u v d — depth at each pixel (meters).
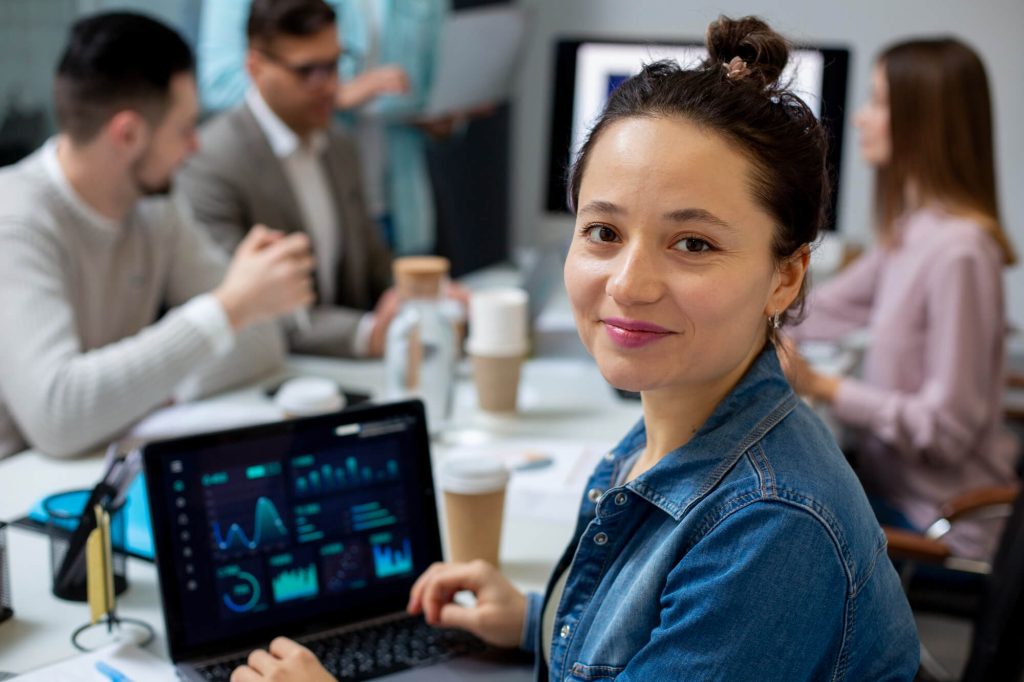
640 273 0.77
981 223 2.11
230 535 1.08
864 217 3.55
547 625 0.99
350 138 2.75
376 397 1.88
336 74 2.48
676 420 0.87
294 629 1.10
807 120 0.81
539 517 1.43
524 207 3.81
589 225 0.80
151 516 1.04
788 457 0.79
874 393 2.11
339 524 1.13
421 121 3.00
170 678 1.03
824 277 2.88
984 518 1.96
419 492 1.18
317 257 2.60
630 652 0.82
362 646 1.08
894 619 0.84
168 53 1.82
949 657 1.94
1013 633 1.35
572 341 2.22
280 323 2.23
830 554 0.75
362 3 2.99
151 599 1.21
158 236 2.04
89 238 1.86
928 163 2.15
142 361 1.67
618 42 2.54
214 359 1.92
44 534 1.36
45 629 1.14
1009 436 2.28
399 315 1.73
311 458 1.13
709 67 0.82
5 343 1.67
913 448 2.09
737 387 0.84
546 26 3.68
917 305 2.12
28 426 1.65
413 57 3.15
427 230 3.34
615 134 0.79
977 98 2.13
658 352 0.78
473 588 1.10
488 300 1.82
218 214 2.42
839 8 3.46
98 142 1.79
